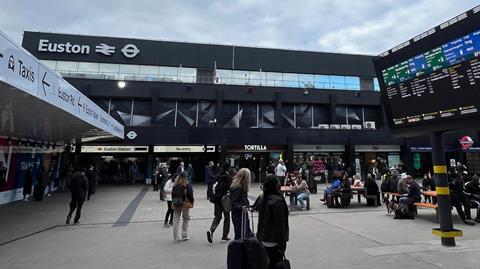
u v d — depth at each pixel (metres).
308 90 29.84
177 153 26.45
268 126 29.23
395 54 6.97
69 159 23.52
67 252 5.98
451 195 8.78
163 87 27.62
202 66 30.42
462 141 27.52
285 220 3.81
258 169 26.17
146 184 24.55
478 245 6.20
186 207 6.86
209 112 28.58
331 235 7.18
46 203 13.55
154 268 5.03
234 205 5.76
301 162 26.38
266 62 31.58
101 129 14.27
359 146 27.36
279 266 3.67
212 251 6.00
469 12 5.29
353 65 33.19
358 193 12.94
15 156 14.42
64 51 28.69
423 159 29.02
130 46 29.62
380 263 5.09
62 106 8.51
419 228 7.95
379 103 30.91
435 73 6.05
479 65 5.25
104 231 7.91
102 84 26.91
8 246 6.44
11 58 5.54
